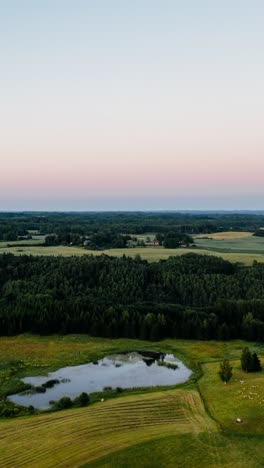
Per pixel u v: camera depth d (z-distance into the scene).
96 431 50.75
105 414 55.16
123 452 46.38
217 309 104.06
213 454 46.09
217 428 51.88
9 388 65.00
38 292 110.81
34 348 85.75
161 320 95.69
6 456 45.31
